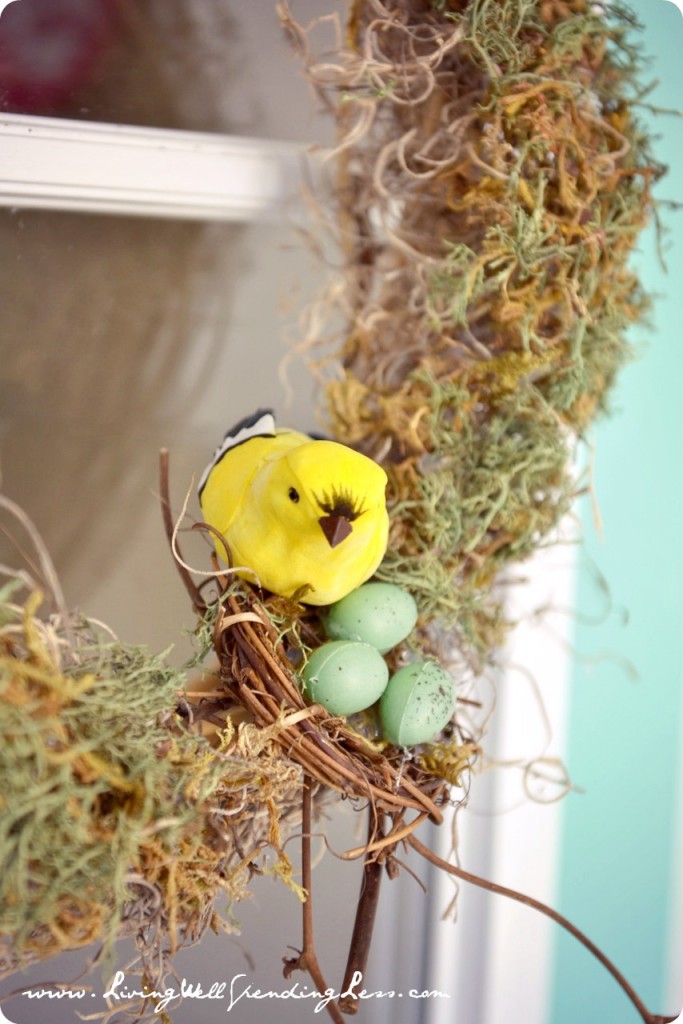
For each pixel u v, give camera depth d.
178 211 0.42
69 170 0.40
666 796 0.45
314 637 0.36
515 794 0.43
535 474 0.39
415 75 0.37
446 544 0.37
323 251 0.43
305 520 0.32
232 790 0.31
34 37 0.40
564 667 0.43
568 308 0.37
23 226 0.41
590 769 0.44
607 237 0.37
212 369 0.43
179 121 0.41
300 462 0.32
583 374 0.38
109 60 0.40
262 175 0.42
